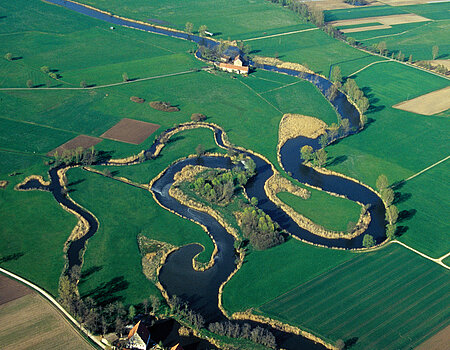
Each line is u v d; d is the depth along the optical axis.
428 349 159.50
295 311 174.25
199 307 175.38
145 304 171.12
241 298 179.50
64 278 177.12
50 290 177.12
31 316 165.25
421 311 175.38
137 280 184.88
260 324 169.12
